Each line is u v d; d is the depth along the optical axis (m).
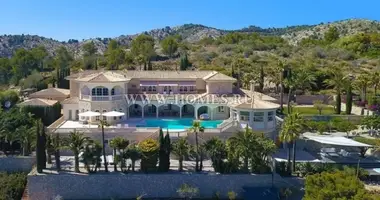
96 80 79.12
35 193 58.44
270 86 124.31
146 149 60.28
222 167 60.78
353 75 133.62
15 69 173.38
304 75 97.38
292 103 108.88
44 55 197.50
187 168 62.62
